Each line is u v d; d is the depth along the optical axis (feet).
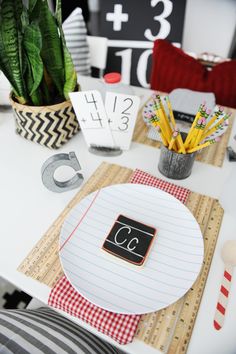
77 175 2.17
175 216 1.88
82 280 1.55
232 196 1.89
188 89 3.16
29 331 1.46
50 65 2.25
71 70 2.22
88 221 1.84
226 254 1.74
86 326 1.51
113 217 1.88
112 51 4.84
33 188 2.18
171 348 1.37
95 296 1.49
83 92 2.16
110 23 4.70
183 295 1.51
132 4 4.51
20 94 2.26
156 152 2.55
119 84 2.43
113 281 1.56
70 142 2.63
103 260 1.65
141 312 1.42
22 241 1.82
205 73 3.36
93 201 1.95
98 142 2.49
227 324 1.45
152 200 1.98
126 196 2.00
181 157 2.10
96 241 1.74
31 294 1.60
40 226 1.91
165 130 2.06
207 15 5.18
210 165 2.41
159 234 1.78
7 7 1.88
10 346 1.32
